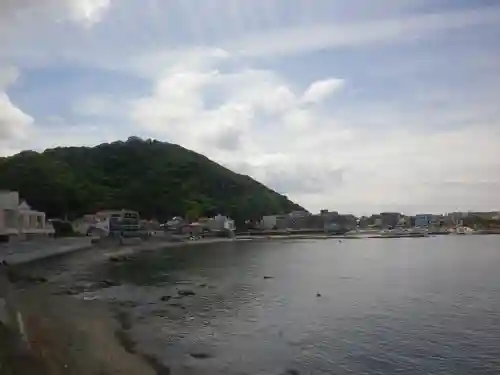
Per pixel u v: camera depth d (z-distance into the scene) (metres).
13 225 85.75
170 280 57.78
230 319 34.09
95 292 46.09
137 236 142.00
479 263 83.88
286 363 24.06
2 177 123.75
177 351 25.62
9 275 53.59
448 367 23.58
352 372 22.84
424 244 158.00
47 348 22.28
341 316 35.34
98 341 25.50
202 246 140.00
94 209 151.00
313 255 107.00
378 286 53.03
